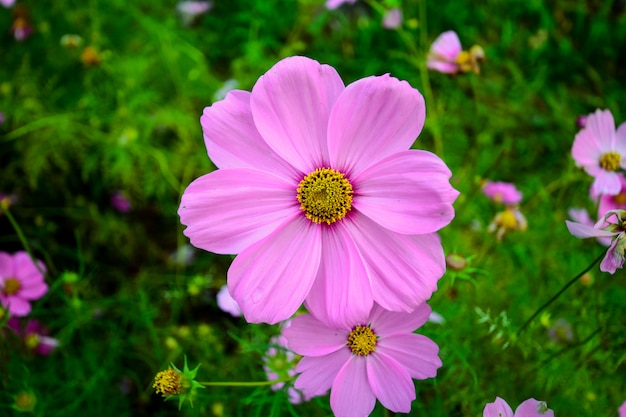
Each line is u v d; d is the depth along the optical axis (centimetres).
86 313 41
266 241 27
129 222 53
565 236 46
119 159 51
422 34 47
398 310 26
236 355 42
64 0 61
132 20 63
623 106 59
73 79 59
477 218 47
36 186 51
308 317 28
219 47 63
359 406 27
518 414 28
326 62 60
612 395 38
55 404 41
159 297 48
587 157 37
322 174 27
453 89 57
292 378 31
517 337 34
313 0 57
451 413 37
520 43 63
